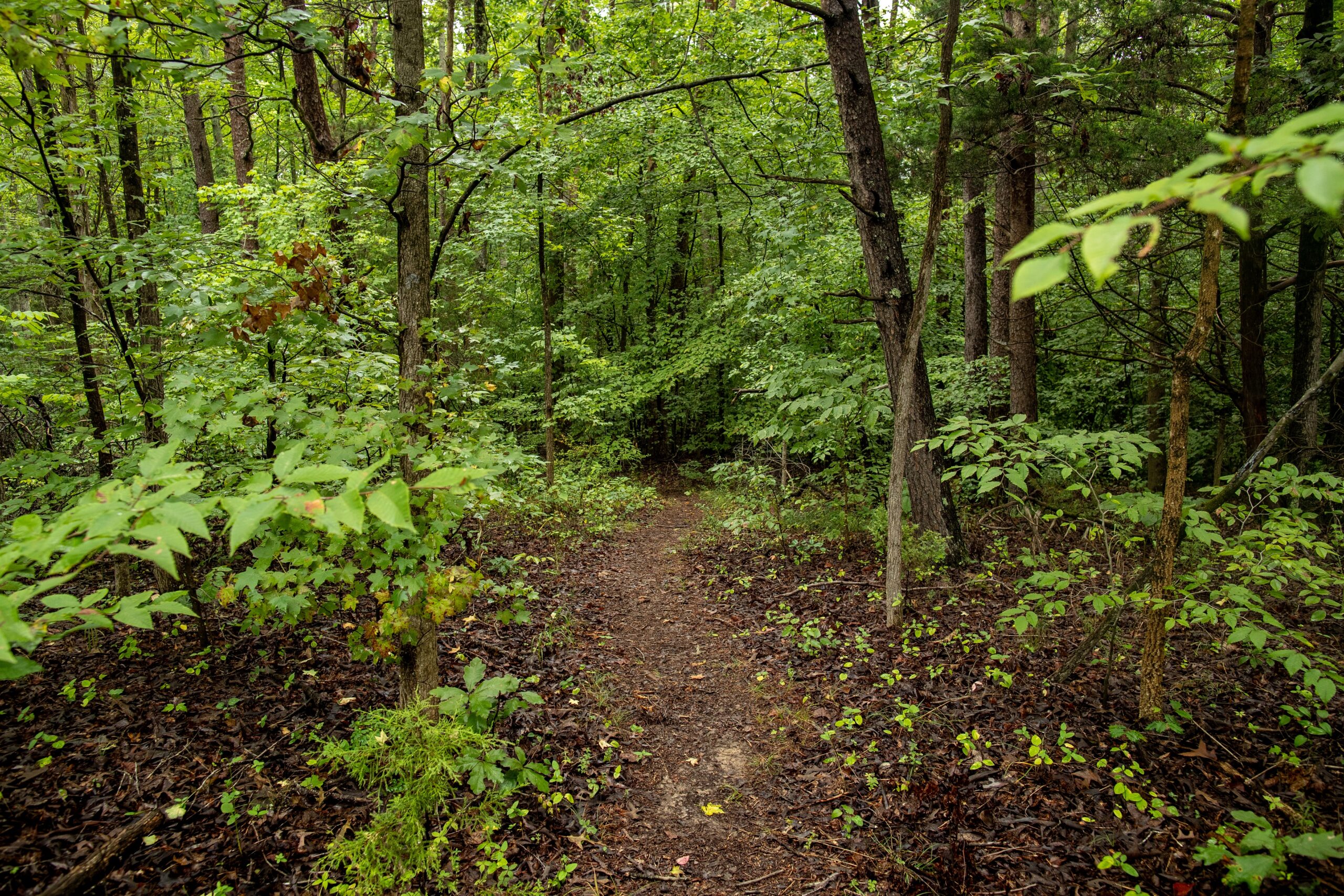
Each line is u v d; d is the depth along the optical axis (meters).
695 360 14.13
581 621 6.43
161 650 4.83
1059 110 6.93
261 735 3.93
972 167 7.87
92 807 3.27
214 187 7.94
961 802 3.56
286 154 13.20
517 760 3.71
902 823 3.51
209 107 10.34
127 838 2.97
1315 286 8.26
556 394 13.29
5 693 4.18
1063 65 6.38
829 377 7.35
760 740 4.46
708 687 5.25
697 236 17.62
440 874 3.10
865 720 4.45
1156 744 3.80
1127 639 4.95
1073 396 12.89
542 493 10.58
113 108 5.41
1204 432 11.56
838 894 3.14
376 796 3.49
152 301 5.64
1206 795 3.39
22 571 1.72
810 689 4.99
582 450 12.52
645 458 17.33
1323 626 4.91
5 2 2.60
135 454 4.05
